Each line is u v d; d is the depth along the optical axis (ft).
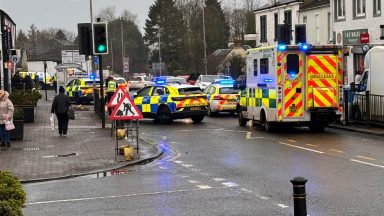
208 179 38.40
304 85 64.54
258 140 59.62
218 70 214.69
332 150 50.60
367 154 47.65
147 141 61.05
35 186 37.86
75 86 127.85
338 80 64.95
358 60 115.24
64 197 33.94
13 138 61.77
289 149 52.03
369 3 109.70
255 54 70.18
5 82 108.88
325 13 137.18
